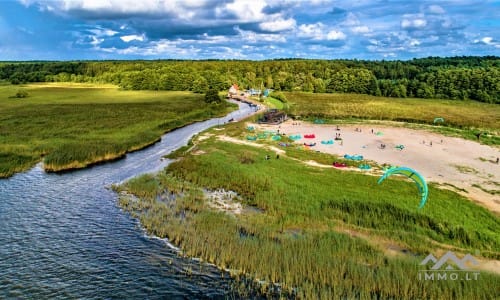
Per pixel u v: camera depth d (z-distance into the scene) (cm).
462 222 3228
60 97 13612
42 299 2266
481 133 7900
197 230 3056
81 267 2611
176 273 2541
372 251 2745
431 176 4672
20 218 3419
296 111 11281
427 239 3044
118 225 3281
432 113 10806
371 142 6900
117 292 2348
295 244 2788
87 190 4222
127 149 6172
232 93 17075
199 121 9838
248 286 2388
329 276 2388
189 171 4791
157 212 3544
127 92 16075
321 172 4716
